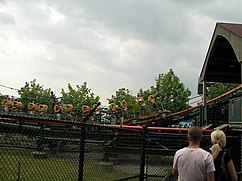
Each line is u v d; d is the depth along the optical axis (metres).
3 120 5.15
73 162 6.81
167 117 31.16
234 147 14.55
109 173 8.50
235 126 17.73
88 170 7.60
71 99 48.06
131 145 9.70
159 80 50.06
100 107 30.61
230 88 46.44
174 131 22.55
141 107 32.25
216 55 21.28
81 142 6.96
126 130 8.99
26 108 32.47
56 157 6.33
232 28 17.16
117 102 50.34
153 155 12.64
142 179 9.92
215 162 6.35
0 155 4.96
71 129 7.26
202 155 5.80
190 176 5.77
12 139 5.11
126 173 9.45
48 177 6.07
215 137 6.48
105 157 8.37
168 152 12.64
